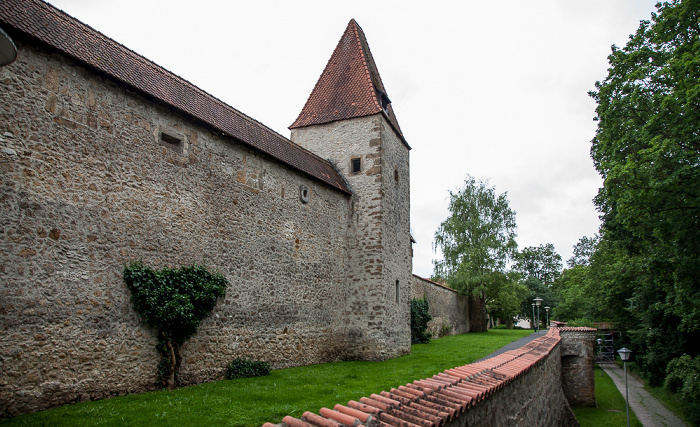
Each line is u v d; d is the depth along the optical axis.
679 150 10.73
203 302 9.11
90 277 7.12
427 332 24.84
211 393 7.69
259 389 8.17
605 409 19.72
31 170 6.48
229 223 10.31
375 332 14.76
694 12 11.39
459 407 4.37
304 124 17.58
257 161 11.48
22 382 6.07
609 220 20.59
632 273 21.23
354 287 15.38
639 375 26.59
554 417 13.54
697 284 12.41
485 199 33.19
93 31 8.53
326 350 13.91
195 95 10.53
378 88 17.92
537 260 69.44
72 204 6.98
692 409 17.09
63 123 6.99
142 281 7.91
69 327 6.74
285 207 12.44
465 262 31.73
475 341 22.83
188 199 9.25
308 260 13.35
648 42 13.24
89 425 5.45
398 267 16.88
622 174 11.48
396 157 17.75
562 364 20.75
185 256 9.02
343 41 19.69
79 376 6.80
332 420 3.45
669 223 11.54
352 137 16.61
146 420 5.70
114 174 7.71
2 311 5.95
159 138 8.73
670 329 20.72
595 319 35.53
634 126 12.82
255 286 10.97
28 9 7.16
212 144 10.06
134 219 8.00
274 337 11.52
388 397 4.50
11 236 6.15
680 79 10.50
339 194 15.51
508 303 35.19
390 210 16.52
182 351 8.74
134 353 7.71
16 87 6.42
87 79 7.45
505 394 6.67
